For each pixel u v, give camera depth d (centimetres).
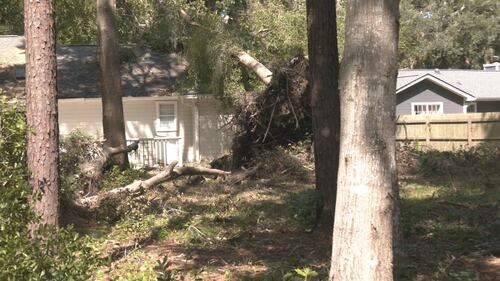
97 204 1112
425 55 4584
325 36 881
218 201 1262
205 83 2156
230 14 2491
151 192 1336
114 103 1698
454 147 2098
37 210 638
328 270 620
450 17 4578
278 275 637
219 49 2056
